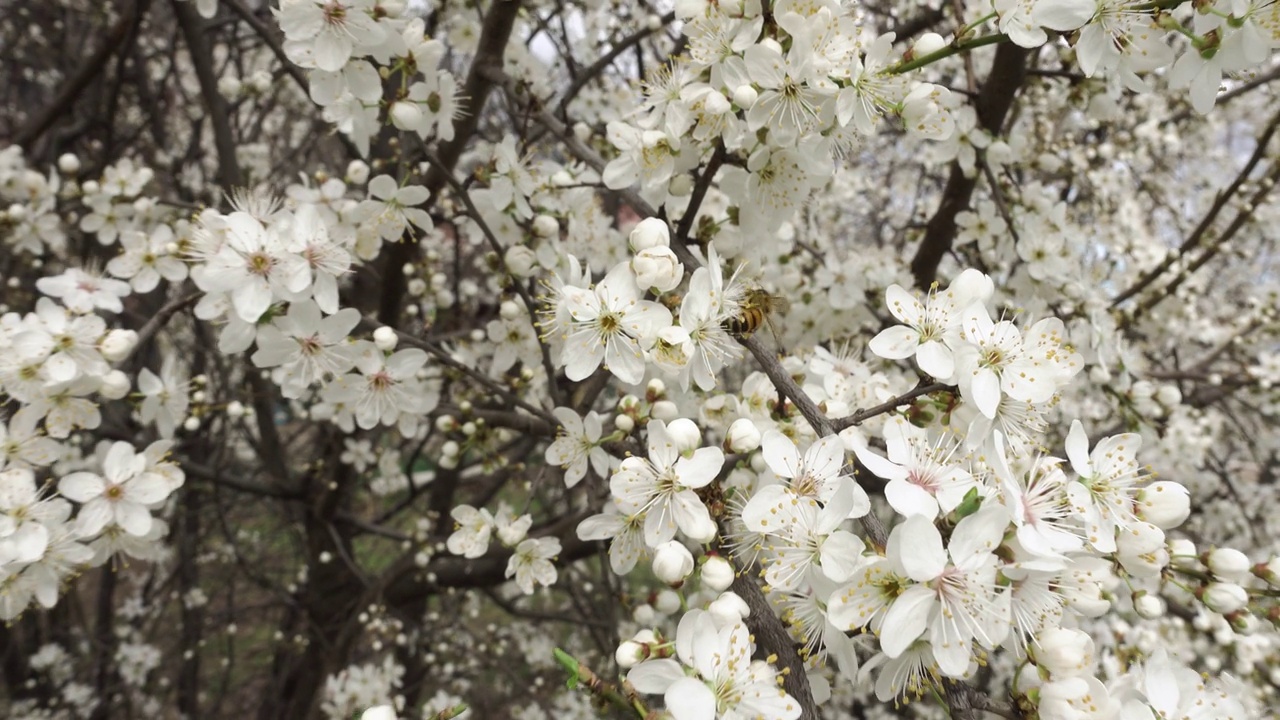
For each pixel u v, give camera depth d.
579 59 4.61
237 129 6.02
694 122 2.14
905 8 4.79
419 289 3.92
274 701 6.45
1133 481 1.82
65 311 2.28
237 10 3.16
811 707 1.62
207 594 7.71
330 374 2.84
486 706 6.53
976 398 1.73
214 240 2.38
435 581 4.65
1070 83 3.45
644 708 1.56
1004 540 1.56
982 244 3.60
